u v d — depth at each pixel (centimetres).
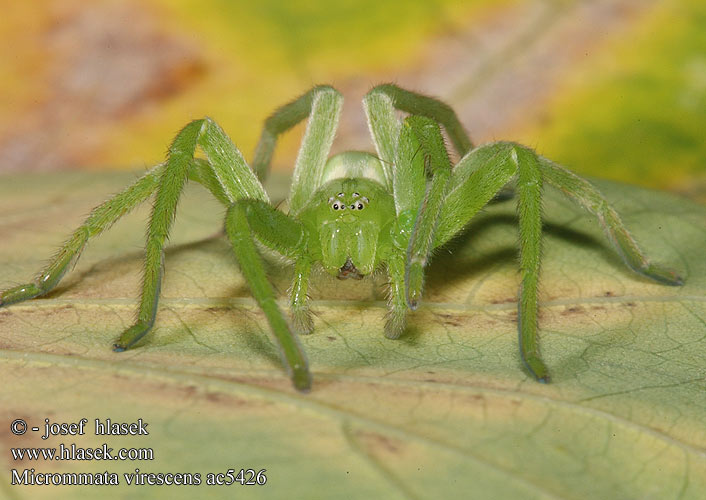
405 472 10
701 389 10
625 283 11
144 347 11
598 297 11
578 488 10
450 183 11
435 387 10
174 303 11
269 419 10
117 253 12
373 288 11
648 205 12
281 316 10
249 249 11
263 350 11
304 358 10
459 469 10
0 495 10
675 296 11
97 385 10
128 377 10
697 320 11
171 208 11
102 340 11
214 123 11
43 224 12
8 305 11
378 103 12
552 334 11
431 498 10
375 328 11
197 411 10
